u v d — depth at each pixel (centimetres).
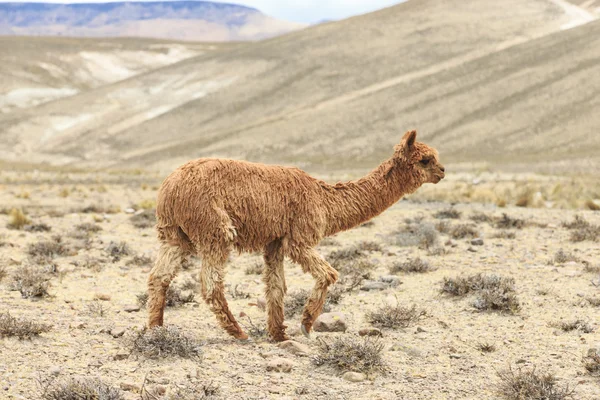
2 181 4503
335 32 17225
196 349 727
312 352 762
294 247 785
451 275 1184
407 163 845
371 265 1265
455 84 11156
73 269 1234
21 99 18150
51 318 848
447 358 749
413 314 908
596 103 8631
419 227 1638
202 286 764
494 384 668
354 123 10394
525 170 5859
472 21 16150
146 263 1312
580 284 1094
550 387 636
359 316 931
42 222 1973
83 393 584
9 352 696
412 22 16850
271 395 624
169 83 15838
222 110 13088
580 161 6231
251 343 792
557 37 12288
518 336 829
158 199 773
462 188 3328
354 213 828
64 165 10300
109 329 802
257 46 17975
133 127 12938
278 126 10975
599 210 2272
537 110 8988
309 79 13925
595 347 753
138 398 598
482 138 8531
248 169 775
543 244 1510
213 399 596
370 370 697
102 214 2291
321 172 6956
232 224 759
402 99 11075
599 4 19362
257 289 1107
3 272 1119
